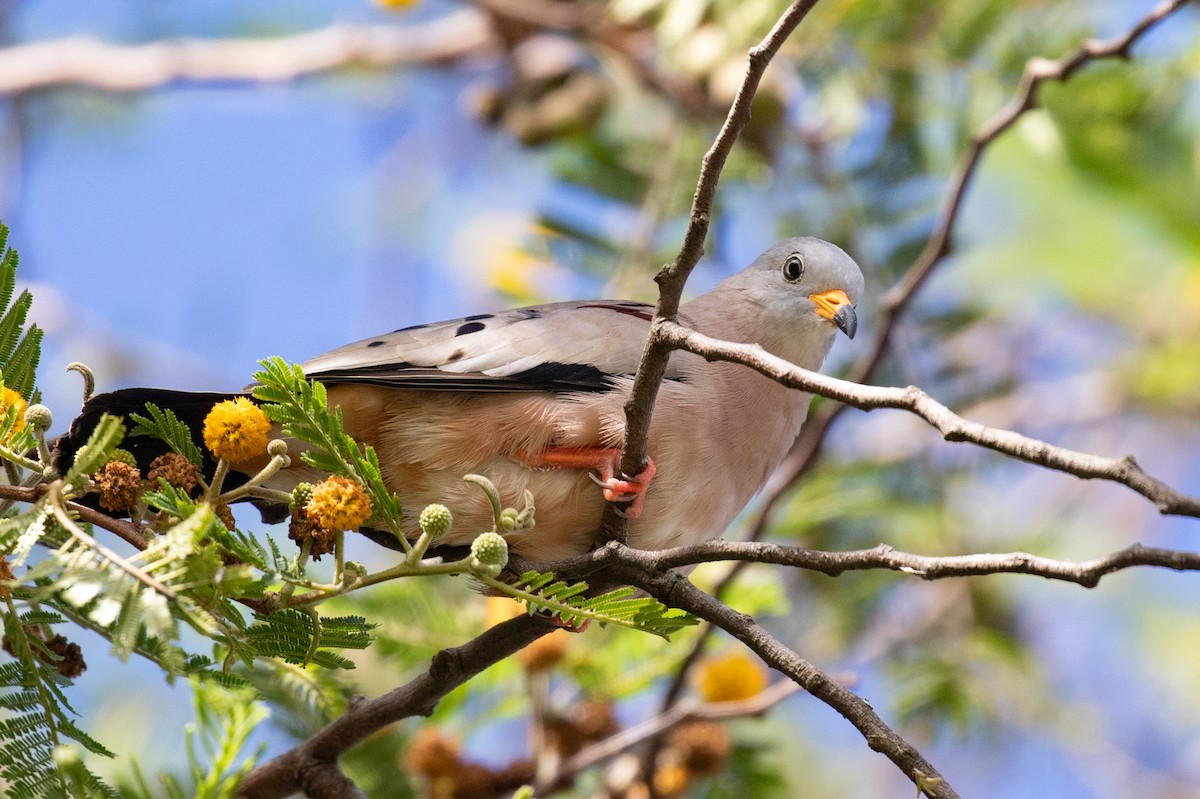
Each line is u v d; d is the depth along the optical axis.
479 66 14.64
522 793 5.48
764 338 9.83
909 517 11.45
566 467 8.05
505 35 12.50
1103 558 5.38
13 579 5.59
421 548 5.74
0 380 5.84
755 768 9.68
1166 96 11.83
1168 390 13.77
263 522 7.95
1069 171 12.66
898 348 11.62
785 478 9.95
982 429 5.25
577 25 12.11
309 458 5.95
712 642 9.75
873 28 11.42
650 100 12.30
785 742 14.09
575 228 11.55
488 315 8.55
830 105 11.59
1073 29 11.55
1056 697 12.65
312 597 5.69
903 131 11.77
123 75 14.84
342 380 7.93
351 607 9.12
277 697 8.25
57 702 5.84
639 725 9.70
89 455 5.37
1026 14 11.66
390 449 8.09
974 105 11.57
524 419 8.01
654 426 8.25
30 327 6.26
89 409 6.42
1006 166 13.19
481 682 9.39
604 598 5.99
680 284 6.57
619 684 9.40
